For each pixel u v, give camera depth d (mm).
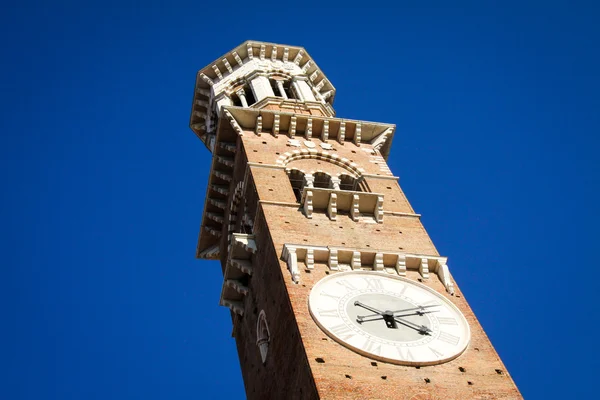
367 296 43250
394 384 37531
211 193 61688
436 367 39125
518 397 37969
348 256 45844
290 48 73000
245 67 71312
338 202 51312
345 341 39375
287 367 41031
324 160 57688
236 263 50500
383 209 52000
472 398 37562
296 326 40375
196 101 72312
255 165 55031
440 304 43750
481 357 40281
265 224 49000
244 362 51188
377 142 60719
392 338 40469
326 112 65500
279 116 60344
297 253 45312
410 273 46188
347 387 36812
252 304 49875
